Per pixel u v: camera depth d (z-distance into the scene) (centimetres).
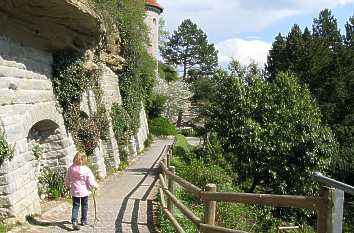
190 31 7744
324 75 3684
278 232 1511
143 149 3089
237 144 1895
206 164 1725
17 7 919
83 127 1388
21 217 857
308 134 1809
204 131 2158
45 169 1182
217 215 1059
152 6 5422
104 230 859
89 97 1503
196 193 625
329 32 4544
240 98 1941
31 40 1062
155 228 880
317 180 348
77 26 1152
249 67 2044
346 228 1816
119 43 2112
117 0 2178
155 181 1518
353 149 2922
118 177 1709
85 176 887
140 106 2962
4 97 877
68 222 916
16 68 958
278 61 3850
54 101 1191
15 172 866
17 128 905
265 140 1828
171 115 5872
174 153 2148
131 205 1122
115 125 2050
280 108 1878
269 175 1839
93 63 1440
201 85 5884
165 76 6662
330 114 3453
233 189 1485
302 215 1678
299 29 3928
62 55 1235
